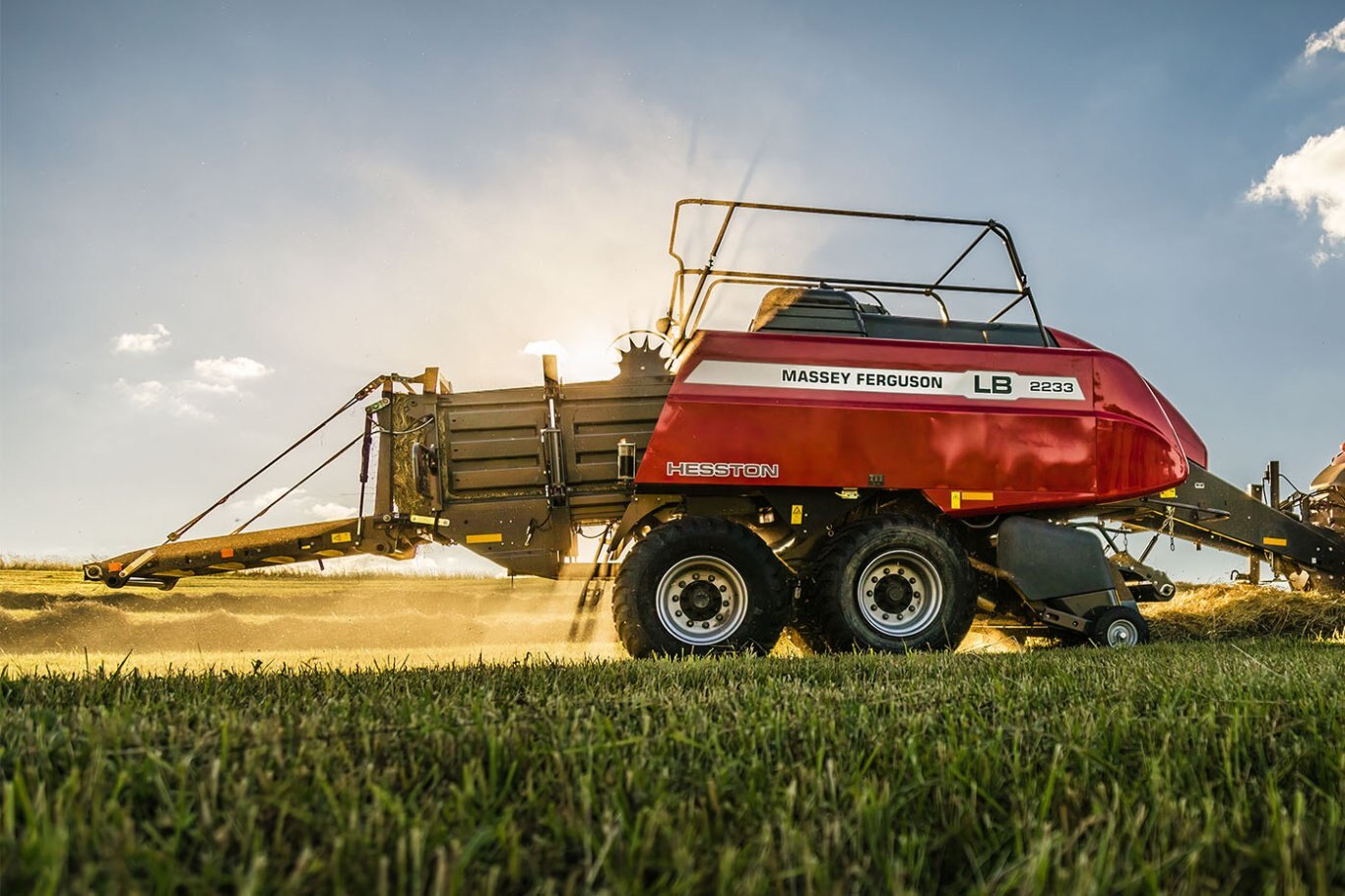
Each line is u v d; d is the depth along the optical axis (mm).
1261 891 1174
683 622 5668
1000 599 6602
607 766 1690
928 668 3779
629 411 6098
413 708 2256
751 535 5727
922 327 6641
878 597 5988
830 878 1108
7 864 1074
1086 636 6418
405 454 6039
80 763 1678
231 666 5395
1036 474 6254
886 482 6039
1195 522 6883
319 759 1639
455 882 1052
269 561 6160
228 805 1391
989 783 1614
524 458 6059
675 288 6734
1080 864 1092
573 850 1247
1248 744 1939
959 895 1186
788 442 5938
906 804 1489
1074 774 1712
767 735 1965
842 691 2799
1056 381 6402
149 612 8305
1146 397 6562
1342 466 7707
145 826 1254
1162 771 1684
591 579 6109
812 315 6395
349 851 1153
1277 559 7324
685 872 1090
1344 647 5184
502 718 2217
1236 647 4965
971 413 6215
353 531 6078
